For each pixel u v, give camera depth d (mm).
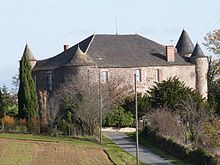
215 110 72938
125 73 96750
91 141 67188
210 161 46250
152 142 66875
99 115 73188
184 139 61281
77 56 94188
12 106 88875
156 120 67562
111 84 90750
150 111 73750
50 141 63438
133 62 97812
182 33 108750
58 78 96688
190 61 103438
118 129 81875
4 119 74250
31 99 77188
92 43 99875
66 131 73312
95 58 96625
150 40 104875
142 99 83375
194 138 57625
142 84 97250
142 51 101312
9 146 56844
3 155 50594
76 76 89562
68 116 74500
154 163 52094
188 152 52938
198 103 67750
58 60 99500
